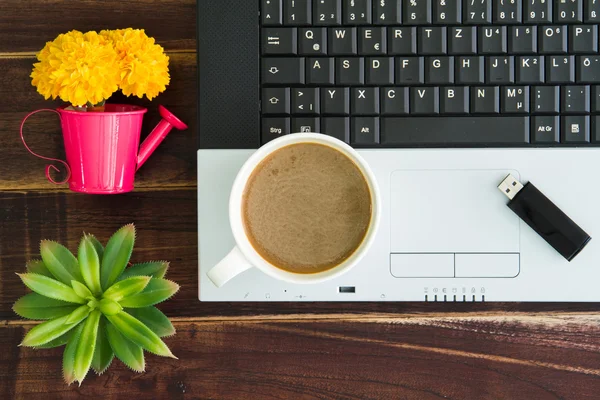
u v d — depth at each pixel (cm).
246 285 65
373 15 63
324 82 63
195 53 72
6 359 72
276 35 63
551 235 62
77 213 72
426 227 64
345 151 60
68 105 72
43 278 63
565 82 63
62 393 73
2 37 71
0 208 72
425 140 64
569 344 72
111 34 65
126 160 67
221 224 64
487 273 64
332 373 73
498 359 72
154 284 66
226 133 64
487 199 64
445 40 63
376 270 64
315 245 60
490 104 63
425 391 72
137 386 73
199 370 73
